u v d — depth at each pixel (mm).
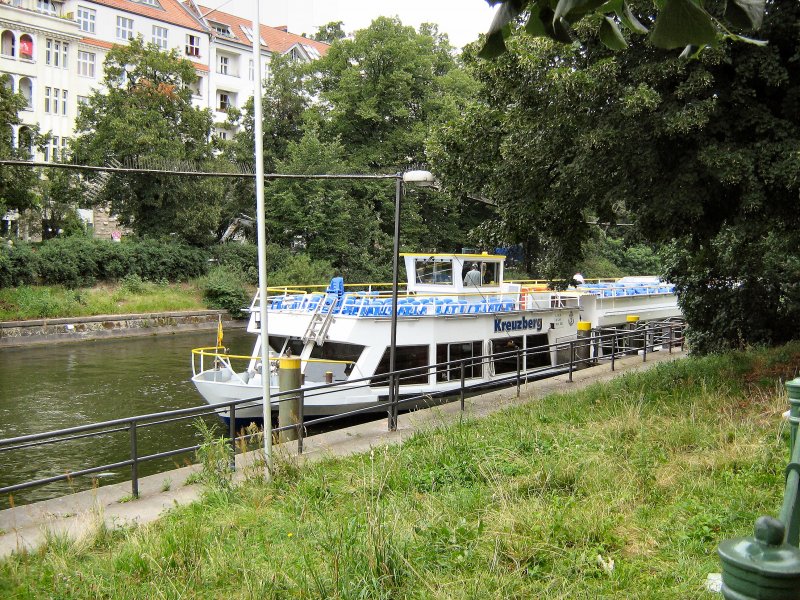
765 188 11102
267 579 5504
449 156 13977
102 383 22000
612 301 26438
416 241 44812
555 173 12820
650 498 7020
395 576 5453
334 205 42719
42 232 41438
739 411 10281
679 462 8016
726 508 6453
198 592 5645
